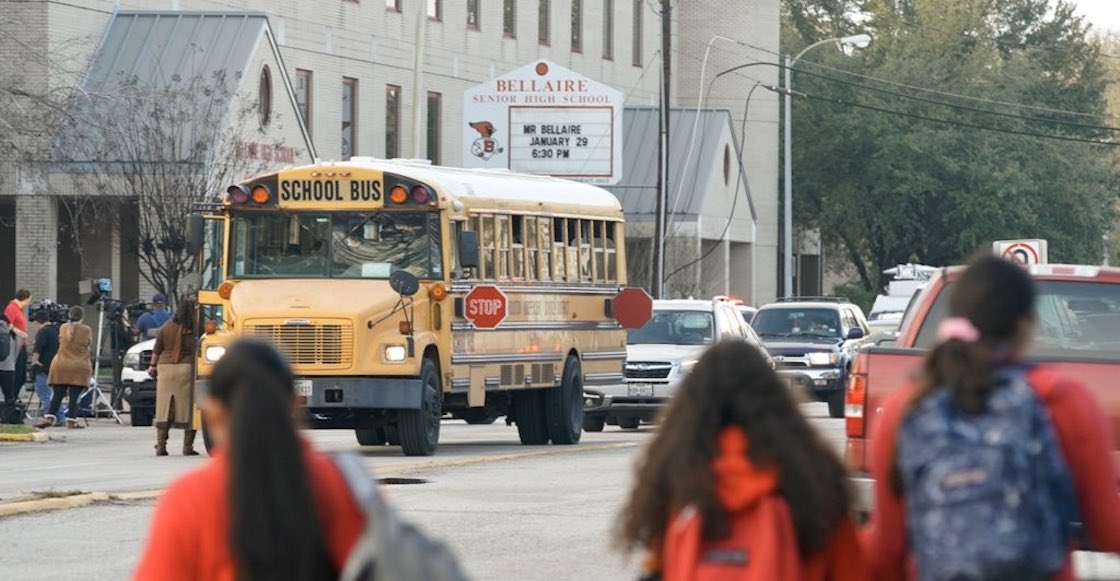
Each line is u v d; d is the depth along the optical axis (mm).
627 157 156625
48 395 76312
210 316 53719
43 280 102438
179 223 94188
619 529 13547
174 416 56094
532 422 61844
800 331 87938
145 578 11820
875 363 26016
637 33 179125
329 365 51531
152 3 114375
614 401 69375
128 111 95375
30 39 103688
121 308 80938
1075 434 13508
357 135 137000
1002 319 13391
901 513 13680
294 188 53688
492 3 155375
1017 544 12719
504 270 57875
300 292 52656
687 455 13055
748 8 178500
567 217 62562
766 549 12875
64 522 36062
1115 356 27375
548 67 121375
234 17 110312
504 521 36375
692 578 12969
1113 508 13602
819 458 13133
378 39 139750
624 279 67500
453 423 83188
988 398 13062
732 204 162875
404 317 52406
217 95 100938
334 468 12078
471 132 122688
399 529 11492
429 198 53281
